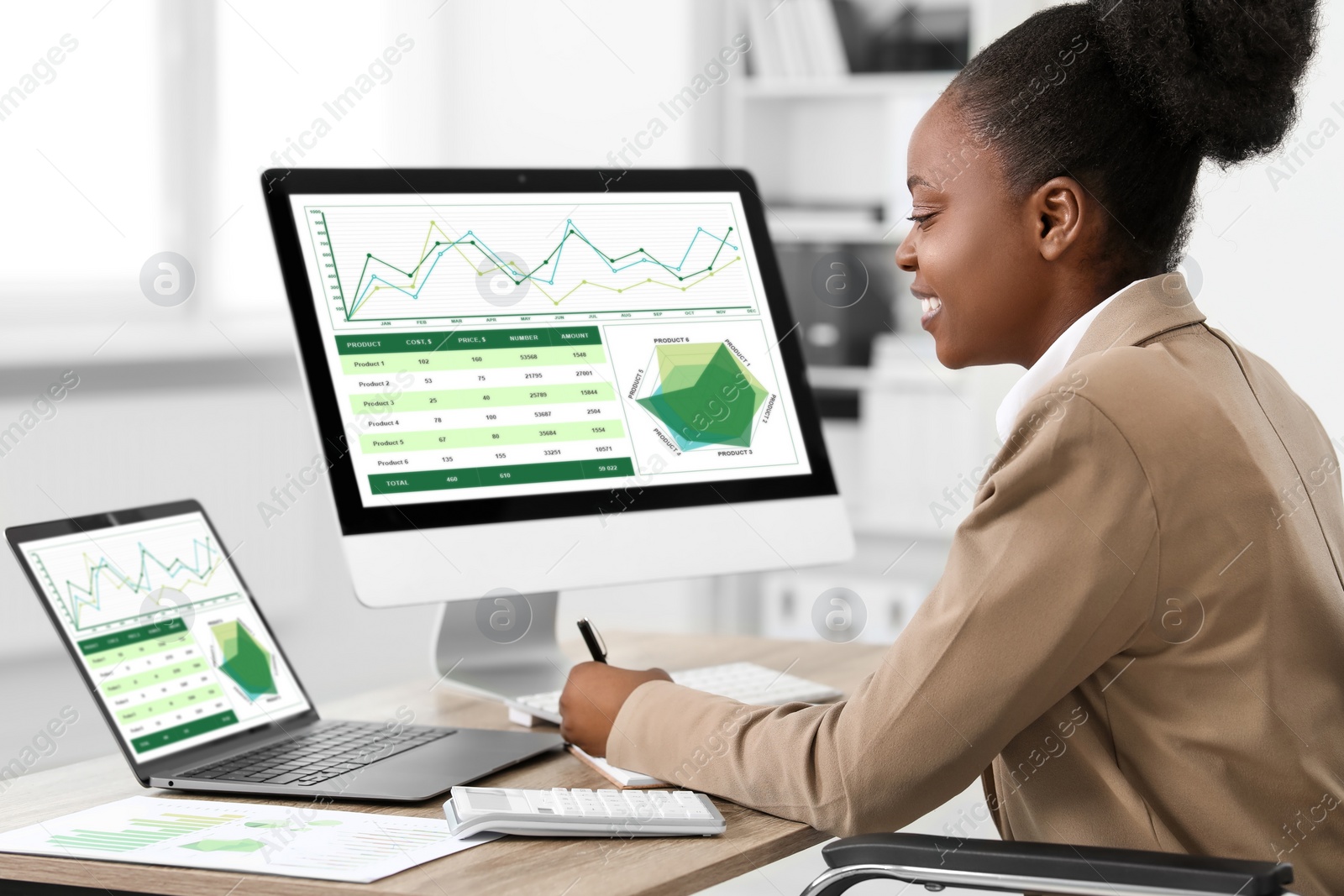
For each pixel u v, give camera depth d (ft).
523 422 4.52
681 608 13.67
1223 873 2.64
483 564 4.35
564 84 13.94
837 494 5.00
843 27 13.05
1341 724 3.42
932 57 12.76
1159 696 3.31
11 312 11.28
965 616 3.22
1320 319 9.74
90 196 11.88
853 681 4.78
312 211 4.39
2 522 10.99
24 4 11.38
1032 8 11.30
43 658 11.22
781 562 4.85
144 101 12.28
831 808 3.28
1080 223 3.52
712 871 3.01
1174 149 3.54
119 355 11.80
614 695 3.83
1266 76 3.49
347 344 4.33
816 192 13.71
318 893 2.84
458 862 3.00
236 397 12.87
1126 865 2.72
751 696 4.41
